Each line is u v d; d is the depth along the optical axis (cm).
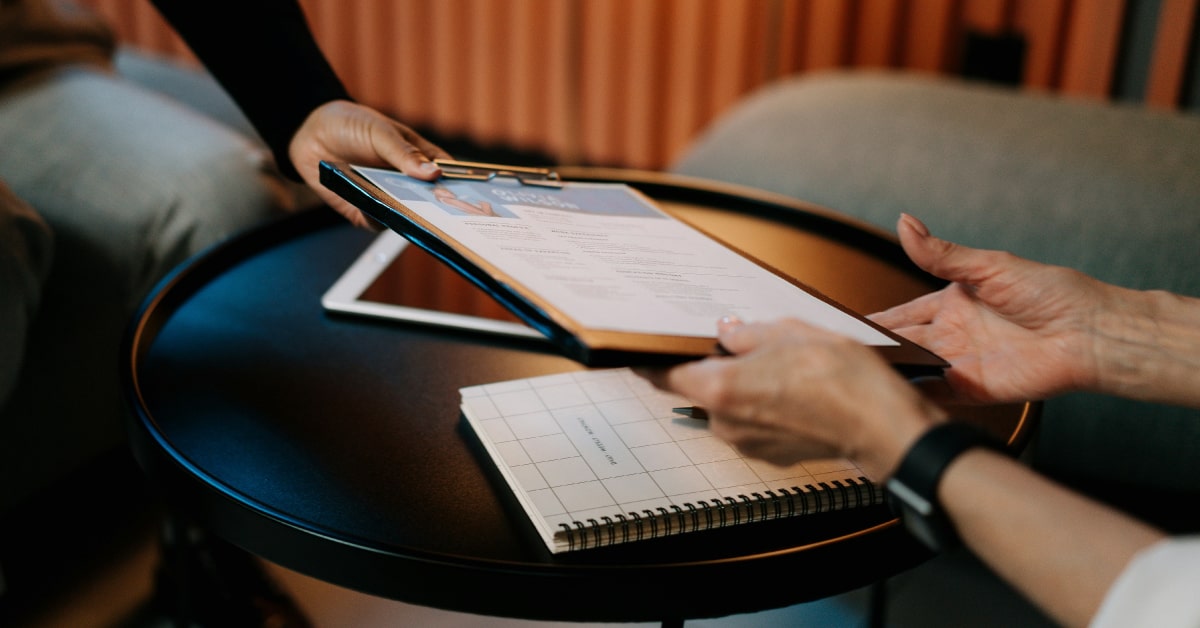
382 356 72
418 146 76
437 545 52
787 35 223
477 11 251
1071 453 116
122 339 72
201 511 56
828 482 56
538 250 55
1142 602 40
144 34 273
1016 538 45
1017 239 119
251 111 81
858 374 47
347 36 271
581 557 51
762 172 143
